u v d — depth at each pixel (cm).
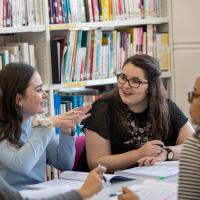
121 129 297
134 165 288
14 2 345
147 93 299
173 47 438
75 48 376
